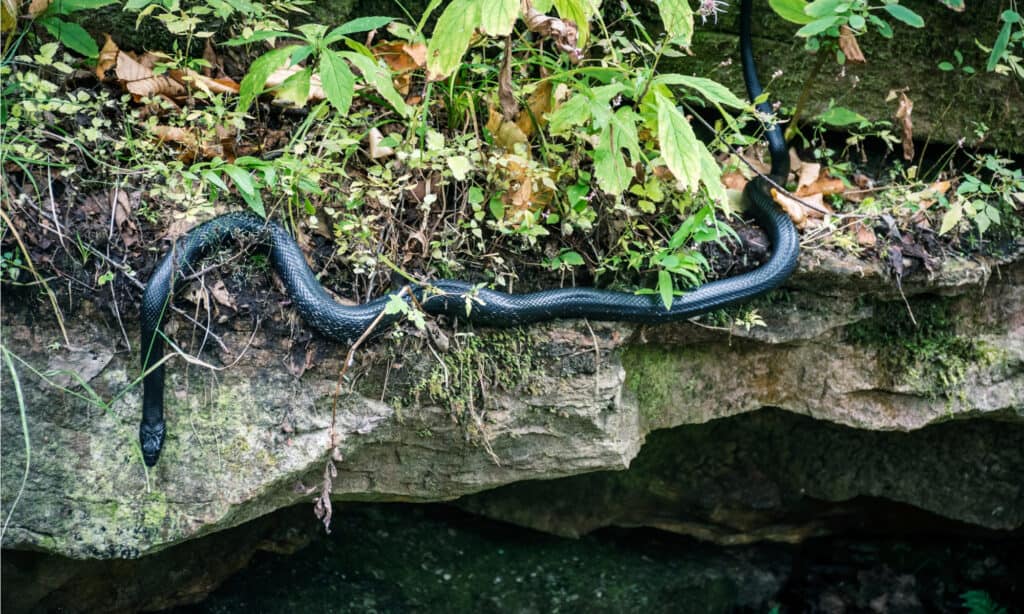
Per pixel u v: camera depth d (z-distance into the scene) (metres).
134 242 2.94
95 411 2.93
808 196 3.20
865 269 3.13
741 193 3.18
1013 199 3.26
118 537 2.94
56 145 2.95
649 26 3.18
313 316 2.94
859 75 3.25
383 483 3.08
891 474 3.45
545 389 3.04
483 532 3.46
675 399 3.19
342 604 3.32
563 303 3.02
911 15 3.05
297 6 3.09
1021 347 3.25
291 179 2.96
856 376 3.22
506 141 3.02
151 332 2.90
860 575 3.58
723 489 3.46
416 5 3.13
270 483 2.97
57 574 3.09
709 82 2.93
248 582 3.30
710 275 3.09
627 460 3.12
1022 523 3.48
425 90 3.04
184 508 2.96
